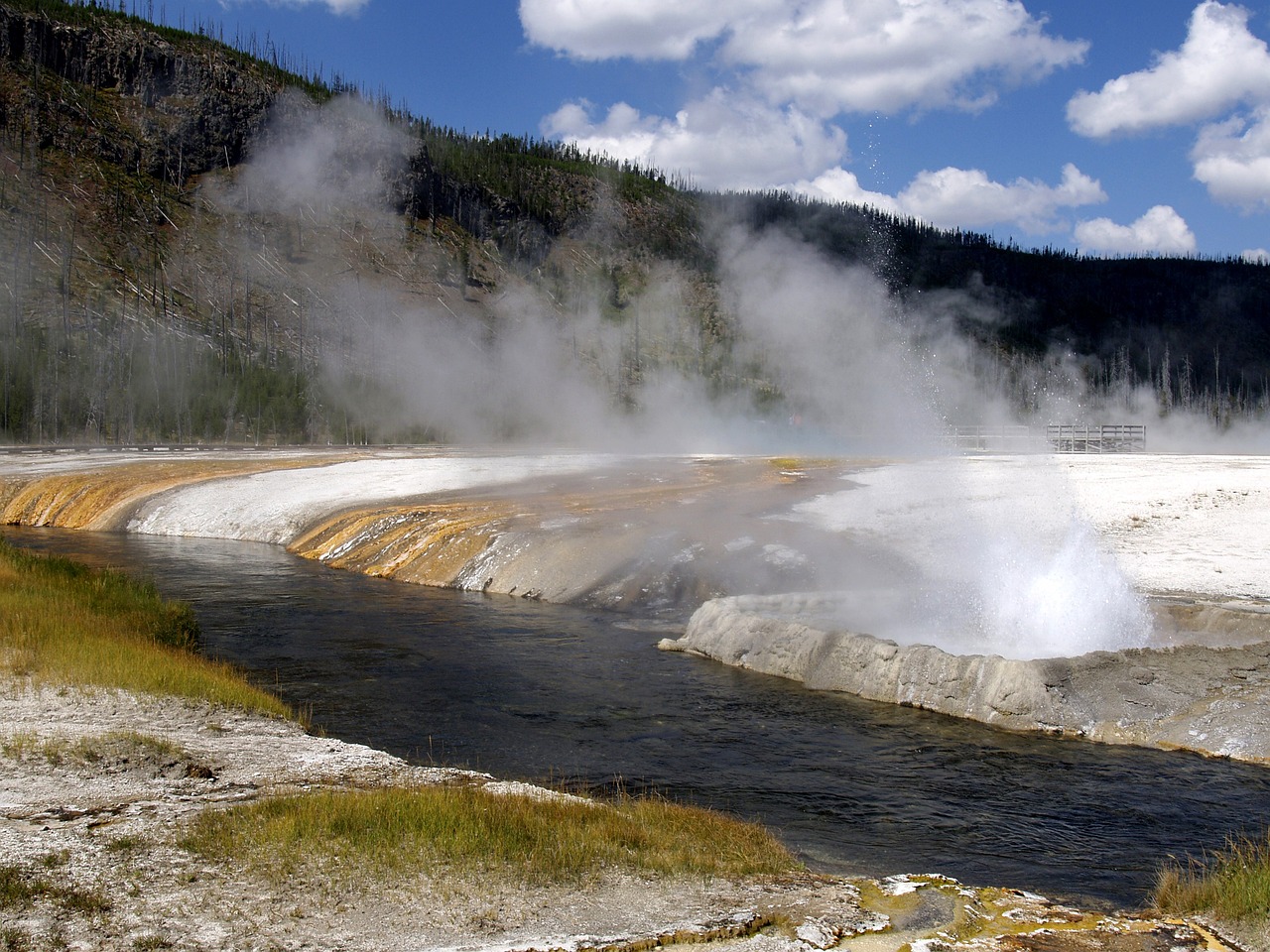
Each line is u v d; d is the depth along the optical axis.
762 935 7.27
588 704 15.69
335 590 26.34
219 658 18.41
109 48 184.25
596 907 7.50
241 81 194.38
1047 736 14.26
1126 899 8.79
